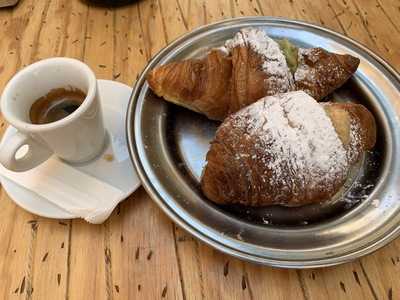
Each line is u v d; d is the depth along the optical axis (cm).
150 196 22
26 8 34
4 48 32
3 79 30
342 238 21
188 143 26
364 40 32
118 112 27
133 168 23
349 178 24
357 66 27
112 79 30
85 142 23
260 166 21
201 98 25
